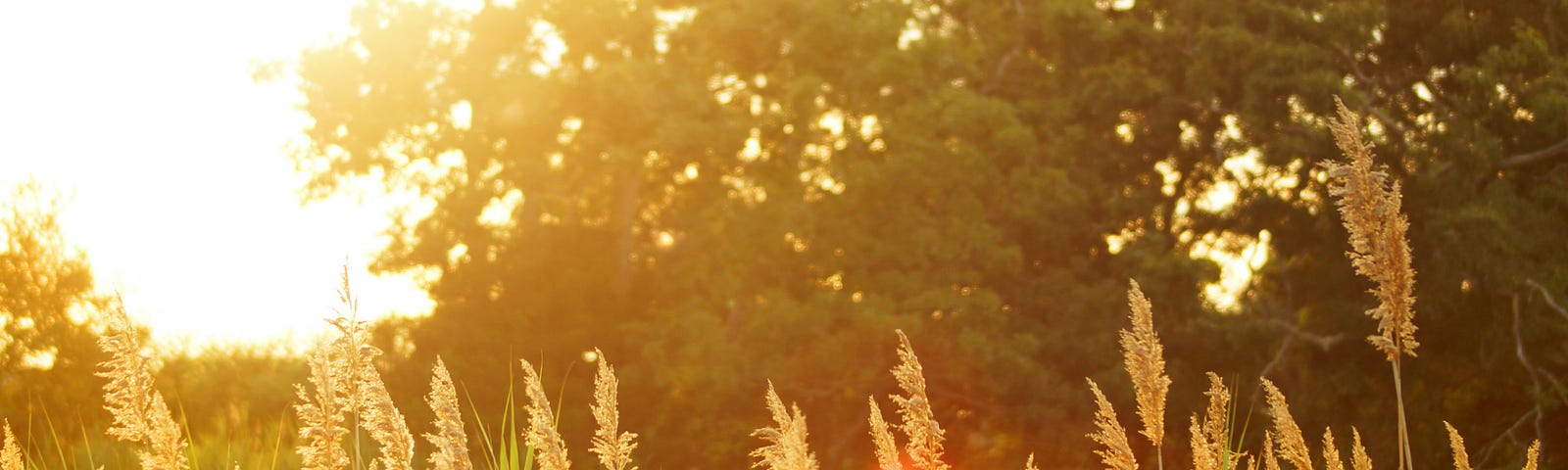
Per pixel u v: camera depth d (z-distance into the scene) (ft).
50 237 51.62
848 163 53.26
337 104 55.57
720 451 49.01
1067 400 51.31
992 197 55.72
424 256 56.29
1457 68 52.65
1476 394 55.47
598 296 59.26
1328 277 54.03
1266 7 51.93
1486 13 52.39
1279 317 54.44
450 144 55.06
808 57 52.65
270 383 44.65
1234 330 50.78
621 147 52.34
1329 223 52.65
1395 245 5.14
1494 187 48.65
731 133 50.78
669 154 52.44
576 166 54.60
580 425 51.08
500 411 50.08
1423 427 51.83
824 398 53.67
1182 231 59.00
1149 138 57.72
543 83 53.21
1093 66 58.29
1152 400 5.42
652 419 51.98
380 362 53.88
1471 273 47.78
